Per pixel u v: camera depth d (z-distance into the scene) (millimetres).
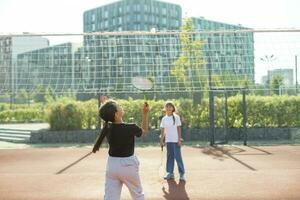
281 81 25922
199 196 9203
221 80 26234
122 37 26359
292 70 25391
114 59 26312
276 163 14148
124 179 5809
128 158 5793
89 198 9227
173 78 27125
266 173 12078
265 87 26141
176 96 26641
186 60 27672
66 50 26422
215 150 18297
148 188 10109
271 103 24672
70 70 26344
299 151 17516
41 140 23922
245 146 19969
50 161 15492
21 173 12711
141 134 5941
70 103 24469
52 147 21109
